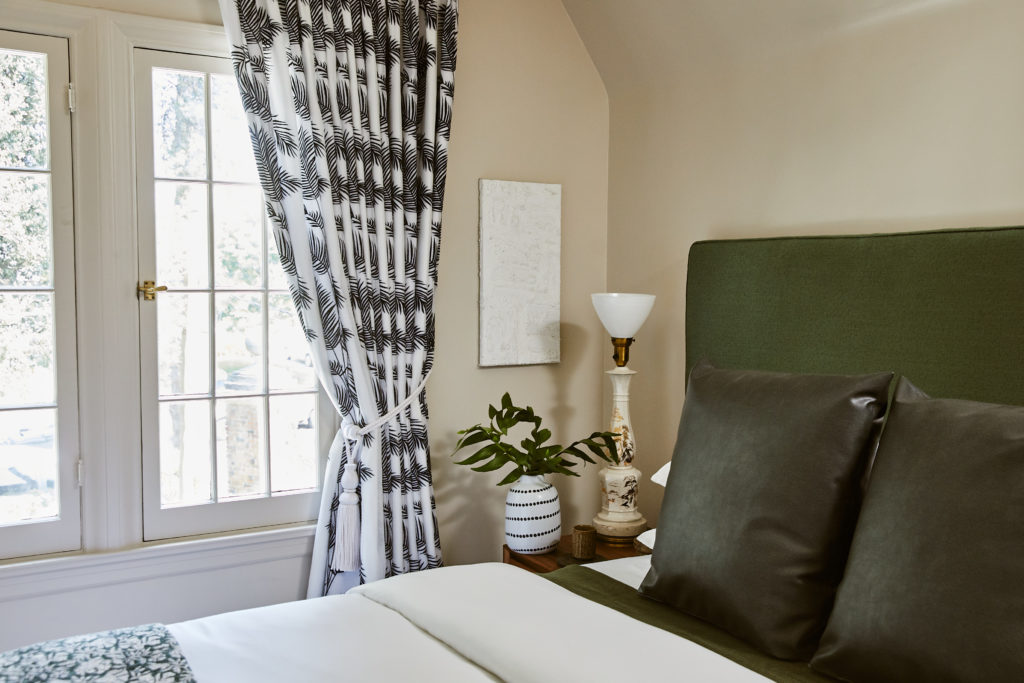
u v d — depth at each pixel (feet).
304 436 9.91
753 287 8.95
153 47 8.87
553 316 11.35
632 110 11.31
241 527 9.56
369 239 9.54
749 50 9.53
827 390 6.38
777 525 6.16
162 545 9.02
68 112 8.55
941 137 7.72
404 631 6.09
